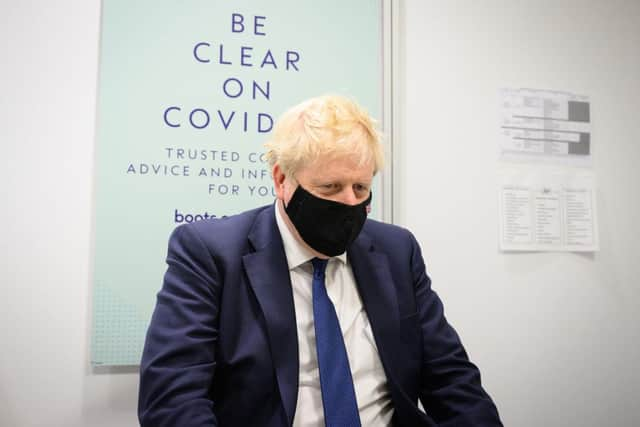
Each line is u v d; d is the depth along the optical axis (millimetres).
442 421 872
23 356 1081
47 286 1100
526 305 1377
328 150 739
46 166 1118
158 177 1155
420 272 1009
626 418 1426
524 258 1389
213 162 1190
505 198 1382
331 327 819
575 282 1423
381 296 903
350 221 785
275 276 830
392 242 999
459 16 1397
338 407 761
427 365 923
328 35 1286
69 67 1147
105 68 1146
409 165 1323
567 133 1450
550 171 1427
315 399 803
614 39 1513
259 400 767
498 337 1350
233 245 855
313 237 792
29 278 1094
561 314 1403
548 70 1454
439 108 1357
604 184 1469
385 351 866
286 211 812
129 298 1119
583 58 1485
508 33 1431
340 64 1286
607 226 1461
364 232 987
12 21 1126
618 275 1458
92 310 1105
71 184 1127
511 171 1396
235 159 1204
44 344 1091
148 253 1136
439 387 903
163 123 1167
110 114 1141
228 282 821
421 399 943
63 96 1139
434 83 1361
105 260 1114
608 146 1482
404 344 903
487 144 1384
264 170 1220
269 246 856
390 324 885
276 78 1244
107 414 1106
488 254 1357
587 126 1469
